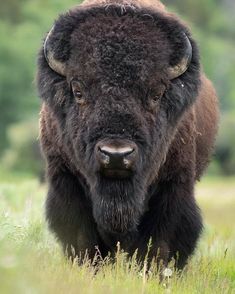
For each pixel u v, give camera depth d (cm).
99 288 2798
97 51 3288
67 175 3619
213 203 9738
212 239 4459
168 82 3384
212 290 3303
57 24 3409
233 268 3856
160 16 3419
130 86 3259
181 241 3650
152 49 3309
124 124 3197
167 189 3641
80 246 3588
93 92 3275
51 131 3603
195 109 3847
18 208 5081
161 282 3297
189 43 3428
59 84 3422
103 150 3141
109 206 3262
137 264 3419
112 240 3559
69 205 3612
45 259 2945
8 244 2803
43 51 3491
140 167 3262
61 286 2628
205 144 4088
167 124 3434
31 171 17212
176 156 3622
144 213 3634
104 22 3353
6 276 2364
